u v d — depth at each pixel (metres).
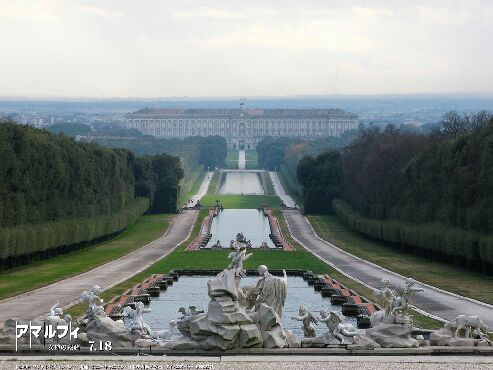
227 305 103.88
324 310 107.94
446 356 102.44
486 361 98.62
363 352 103.19
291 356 101.88
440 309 149.38
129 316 112.25
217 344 103.00
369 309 147.38
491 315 142.00
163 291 183.38
